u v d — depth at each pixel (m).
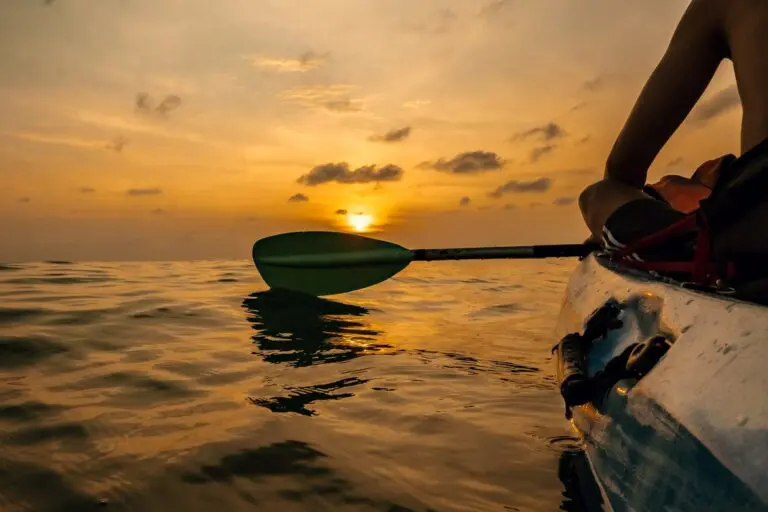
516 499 1.34
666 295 1.21
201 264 9.22
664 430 0.89
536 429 1.80
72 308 3.87
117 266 8.15
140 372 2.40
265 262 3.84
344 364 2.62
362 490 1.39
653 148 1.50
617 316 1.40
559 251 2.66
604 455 1.09
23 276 6.07
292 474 1.47
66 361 2.55
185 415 1.90
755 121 1.01
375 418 1.91
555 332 1.92
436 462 1.56
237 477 1.45
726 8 1.13
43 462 1.52
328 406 2.02
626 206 1.51
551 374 2.49
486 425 1.84
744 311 0.91
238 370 2.47
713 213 1.05
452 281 7.58
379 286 6.51
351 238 3.66
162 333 3.19
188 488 1.39
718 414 0.79
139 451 1.60
